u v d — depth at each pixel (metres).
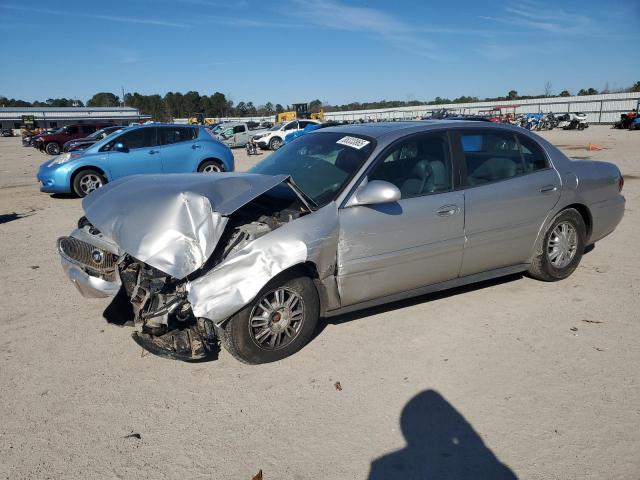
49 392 3.43
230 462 2.77
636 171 13.66
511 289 5.12
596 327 4.27
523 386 3.43
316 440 2.94
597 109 61.69
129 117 86.94
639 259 6.07
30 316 4.65
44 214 9.70
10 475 2.68
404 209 4.09
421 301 4.84
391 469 2.71
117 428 3.06
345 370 3.66
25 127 61.19
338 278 3.89
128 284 3.66
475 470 2.69
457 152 4.48
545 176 4.90
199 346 3.49
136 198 3.78
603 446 2.84
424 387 3.43
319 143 4.72
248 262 3.44
